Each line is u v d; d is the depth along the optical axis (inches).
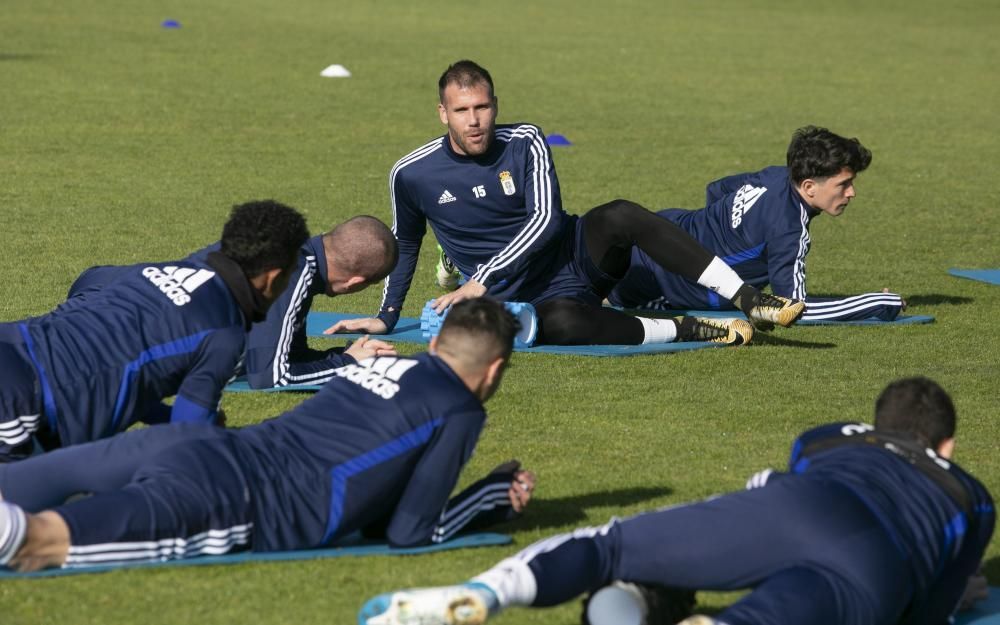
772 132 2507.4
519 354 1112.2
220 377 724.7
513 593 523.8
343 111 2576.3
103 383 722.8
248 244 716.0
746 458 850.1
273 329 923.4
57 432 728.3
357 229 930.7
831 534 537.0
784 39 4141.2
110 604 584.7
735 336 1147.3
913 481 564.1
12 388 711.7
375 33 3914.9
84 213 1647.4
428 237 1684.3
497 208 1154.0
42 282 1294.3
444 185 1146.7
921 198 1973.4
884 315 1259.8
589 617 546.0
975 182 2100.1
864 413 963.3
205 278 730.2
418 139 2310.5
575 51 3654.0
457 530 670.5
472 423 636.7
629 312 1311.5
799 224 1174.3
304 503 631.2
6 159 1988.2
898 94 3070.9
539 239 1125.1
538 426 914.1
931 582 554.9
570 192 1920.5
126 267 844.6
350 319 1238.9
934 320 1286.9
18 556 575.8
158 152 2097.7
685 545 545.3
